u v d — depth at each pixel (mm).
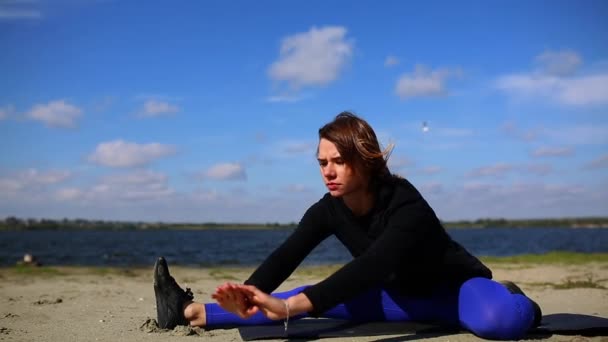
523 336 3400
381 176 3107
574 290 6852
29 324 4285
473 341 3301
